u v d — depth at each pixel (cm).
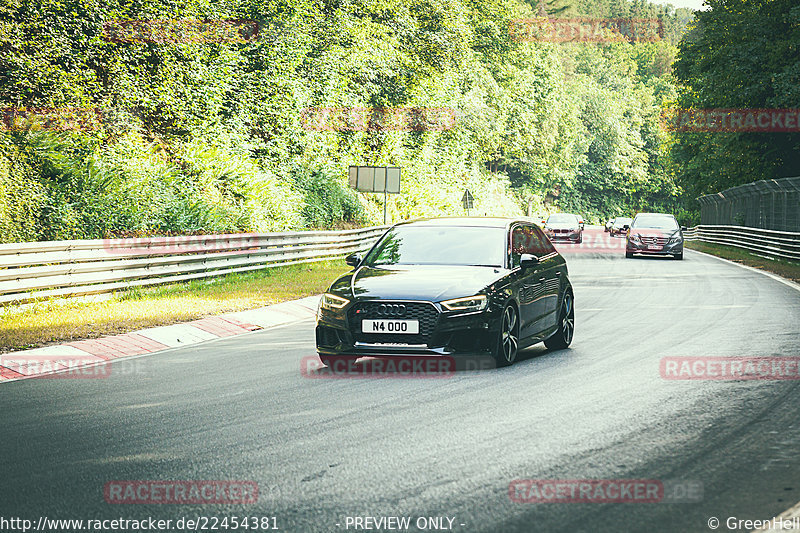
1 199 4119
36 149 4738
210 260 4572
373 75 10369
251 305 3659
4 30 4891
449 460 1361
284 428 1596
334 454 1403
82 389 2025
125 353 2609
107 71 5653
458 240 2478
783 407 1733
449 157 13812
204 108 6681
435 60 11888
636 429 1559
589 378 2084
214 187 6175
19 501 1173
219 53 7044
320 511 1119
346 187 8781
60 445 1483
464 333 2147
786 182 7081
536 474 1280
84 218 4528
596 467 1316
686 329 2981
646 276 5578
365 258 2478
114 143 5588
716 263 7006
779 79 8988
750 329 2953
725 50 9650
